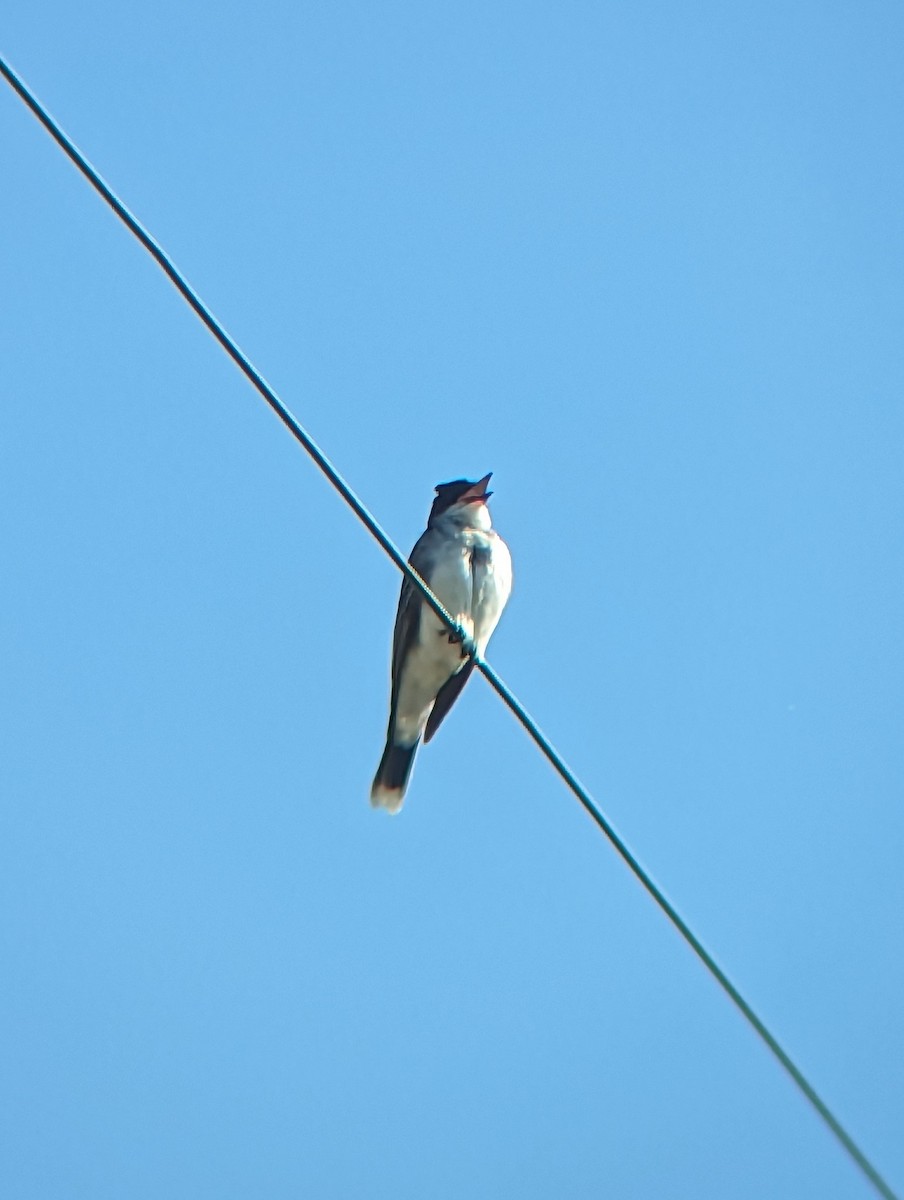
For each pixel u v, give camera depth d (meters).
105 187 7.68
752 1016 8.15
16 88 7.43
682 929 8.42
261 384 8.22
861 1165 7.73
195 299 7.98
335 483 8.66
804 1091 7.93
